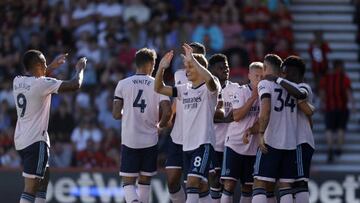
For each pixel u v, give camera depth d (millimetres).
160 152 52312
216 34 58906
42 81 35250
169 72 53406
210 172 36312
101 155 54125
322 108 57531
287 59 36469
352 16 64500
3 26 61500
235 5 61219
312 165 57281
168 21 60719
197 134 35031
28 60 35812
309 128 36469
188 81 36281
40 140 35500
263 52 57781
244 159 37594
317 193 48781
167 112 35969
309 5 65125
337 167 57188
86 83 57062
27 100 35344
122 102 36844
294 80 36312
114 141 54531
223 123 38125
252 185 37781
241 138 37375
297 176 36000
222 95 37688
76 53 59188
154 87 36000
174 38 59281
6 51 60188
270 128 35625
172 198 37562
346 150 58219
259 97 35688
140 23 60219
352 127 59094
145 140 36656
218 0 61688
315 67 58906
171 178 37062
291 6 65125
